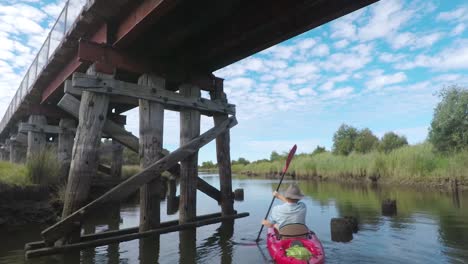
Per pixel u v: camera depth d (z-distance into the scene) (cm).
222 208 898
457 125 1549
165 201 1431
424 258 514
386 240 626
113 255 564
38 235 709
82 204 616
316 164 2741
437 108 1634
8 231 746
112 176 1369
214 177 4012
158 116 735
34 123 1337
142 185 666
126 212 1082
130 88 693
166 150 1232
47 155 978
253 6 660
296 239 514
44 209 854
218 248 611
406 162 1784
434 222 769
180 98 782
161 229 704
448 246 571
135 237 657
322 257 464
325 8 615
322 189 1702
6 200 810
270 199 1452
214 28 746
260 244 641
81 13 693
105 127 722
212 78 896
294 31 675
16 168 977
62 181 1008
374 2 566
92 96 648
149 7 585
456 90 1577
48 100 1334
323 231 724
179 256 561
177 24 666
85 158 628
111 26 703
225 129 880
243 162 7181
